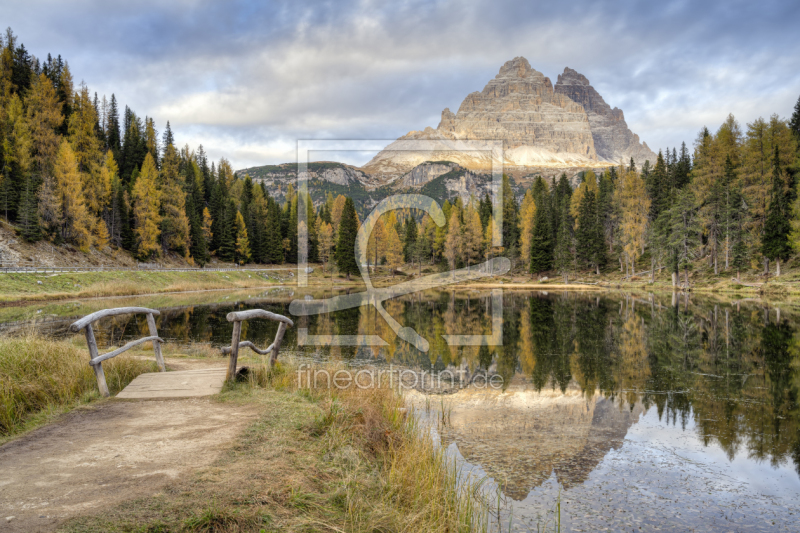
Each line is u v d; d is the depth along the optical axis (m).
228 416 5.33
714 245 50.00
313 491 3.68
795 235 41.81
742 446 7.08
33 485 3.35
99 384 6.26
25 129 58.44
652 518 4.89
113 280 45.50
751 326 22.03
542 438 7.25
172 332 18.81
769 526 4.76
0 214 52.84
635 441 7.20
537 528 4.61
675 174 67.62
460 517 4.33
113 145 84.31
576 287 56.12
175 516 2.95
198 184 88.31
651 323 23.42
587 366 13.06
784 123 51.59
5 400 5.00
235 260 81.06
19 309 27.83
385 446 5.40
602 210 71.94
